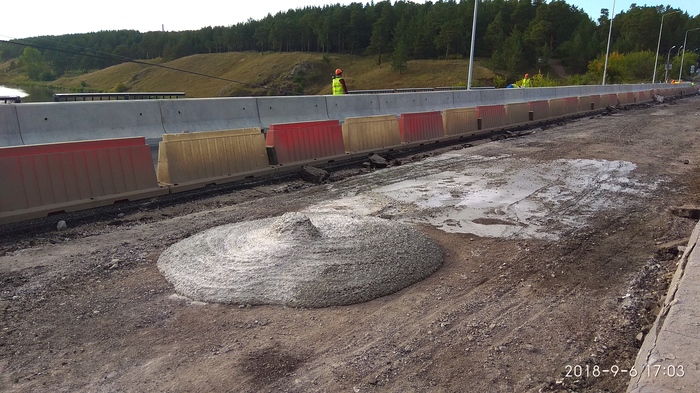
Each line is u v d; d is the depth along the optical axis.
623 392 2.91
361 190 8.23
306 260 4.52
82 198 6.62
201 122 10.36
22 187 6.07
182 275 4.50
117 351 3.36
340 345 3.44
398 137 12.58
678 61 96.50
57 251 5.25
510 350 3.37
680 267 4.32
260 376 3.07
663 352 2.84
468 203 7.32
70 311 3.92
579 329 3.66
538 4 112.62
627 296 4.21
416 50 116.38
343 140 11.04
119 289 4.33
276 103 12.15
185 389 2.95
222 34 141.50
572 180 8.92
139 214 6.67
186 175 7.91
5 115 7.53
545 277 4.63
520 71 99.94
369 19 129.00
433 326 3.70
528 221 6.44
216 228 5.72
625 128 17.58
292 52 129.00
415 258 4.80
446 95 19.31
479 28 114.06
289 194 7.98
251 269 4.43
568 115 22.61
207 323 3.73
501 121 17.31
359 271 4.39
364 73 113.88
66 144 6.49
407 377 3.05
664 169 9.99
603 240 5.70
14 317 3.80
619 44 100.75
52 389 2.94
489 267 4.88
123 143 7.10
